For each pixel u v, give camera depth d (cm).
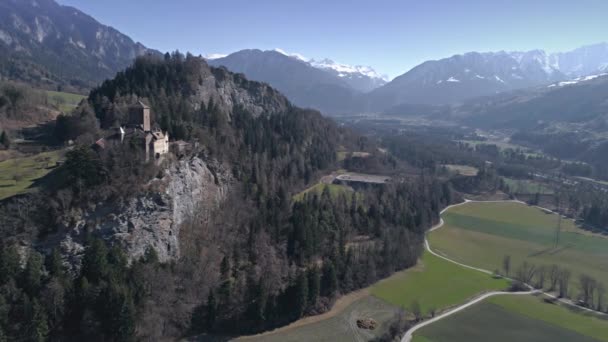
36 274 10269
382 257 16462
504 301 14700
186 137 16612
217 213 15925
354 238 17938
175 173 14262
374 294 14900
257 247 14875
